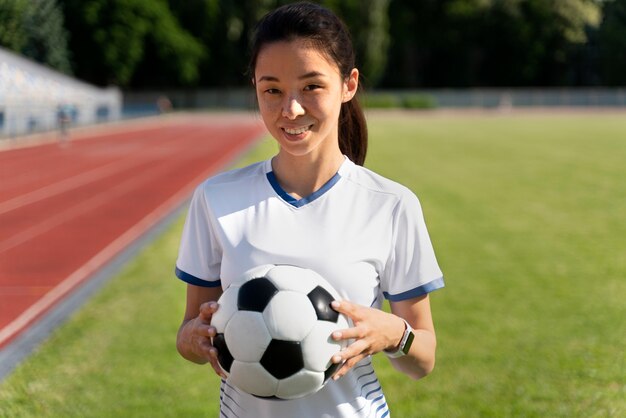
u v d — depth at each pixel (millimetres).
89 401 3941
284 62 1688
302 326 1705
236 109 54125
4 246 8477
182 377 4293
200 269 1972
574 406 3875
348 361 1729
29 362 4512
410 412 3818
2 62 29672
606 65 53281
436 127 34438
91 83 50438
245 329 1729
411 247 1841
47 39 40938
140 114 42594
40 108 29016
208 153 21406
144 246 8172
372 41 52000
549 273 6820
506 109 54156
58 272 7098
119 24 47938
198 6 51781
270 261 1817
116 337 4961
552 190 12695
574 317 5457
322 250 1794
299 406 1839
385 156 19172
